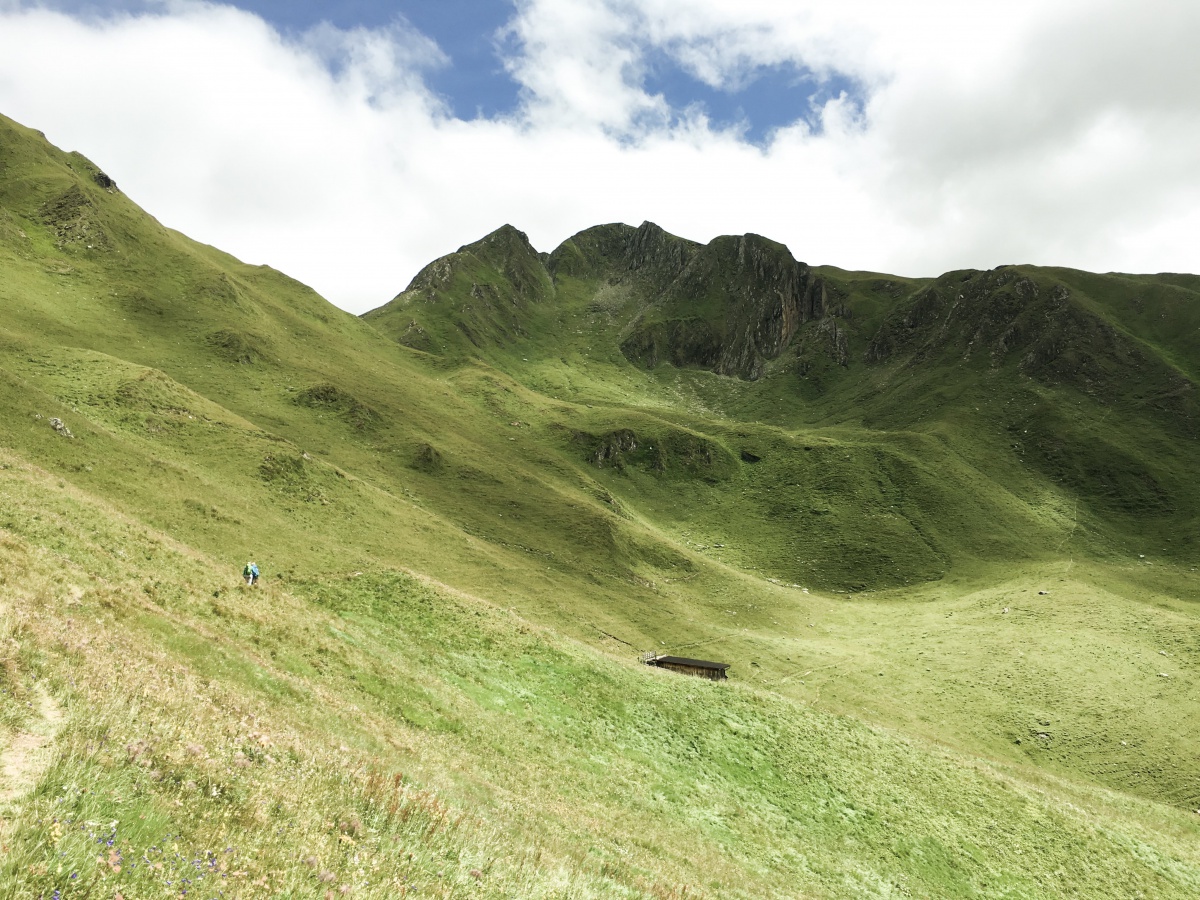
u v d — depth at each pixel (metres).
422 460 127.31
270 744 13.03
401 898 8.75
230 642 24.19
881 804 38.22
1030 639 99.00
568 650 45.00
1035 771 57.69
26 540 25.38
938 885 32.34
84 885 6.20
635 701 40.81
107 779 8.33
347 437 124.62
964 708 81.00
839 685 82.88
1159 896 37.00
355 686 27.55
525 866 12.54
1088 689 84.25
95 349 113.50
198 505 61.06
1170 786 67.25
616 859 19.44
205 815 8.72
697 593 115.69
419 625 40.75
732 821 31.28
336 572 47.34
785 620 110.56
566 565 106.81
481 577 84.94
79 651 13.09
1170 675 87.38
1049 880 35.59
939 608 121.50
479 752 26.80
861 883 29.66
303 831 9.47
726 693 47.25
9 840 6.31
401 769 17.19
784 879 26.89
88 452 60.53
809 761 40.69
